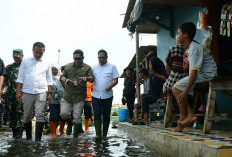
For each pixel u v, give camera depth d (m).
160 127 4.59
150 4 7.60
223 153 1.84
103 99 5.57
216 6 4.74
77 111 5.26
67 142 4.50
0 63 4.58
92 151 3.39
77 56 5.33
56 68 6.45
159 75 5.52
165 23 8.58
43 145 4.09
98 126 5.46
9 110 5.54
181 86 3.38
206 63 3.33
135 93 9.44
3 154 3.21
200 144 2.14
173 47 4.08
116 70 5.68
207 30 4.89
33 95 5.00
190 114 3.32
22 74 5.06
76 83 5.19
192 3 5.61
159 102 5.45
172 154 2.77
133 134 5.23
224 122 4.61
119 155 3.08
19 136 5.44
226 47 4.68
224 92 3.23
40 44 5.02
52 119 5.87
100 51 5.61
